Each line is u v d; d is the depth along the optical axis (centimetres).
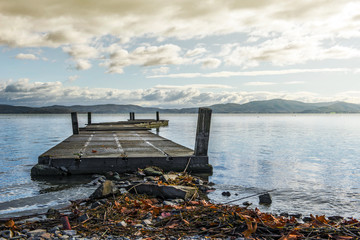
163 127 5709
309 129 5288
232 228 479
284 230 461
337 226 493
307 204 810
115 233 473
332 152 2069
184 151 1393
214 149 2205
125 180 1023
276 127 6006
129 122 4731
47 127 5572
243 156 1833
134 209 608
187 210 582
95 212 598
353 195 913
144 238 450
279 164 1536
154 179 1002
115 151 1382
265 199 816
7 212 677
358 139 3184
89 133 2581
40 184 1005
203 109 1231
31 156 1738
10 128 5172
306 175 1245
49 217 611
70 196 830
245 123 8331
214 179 1133
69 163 1159
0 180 1069
